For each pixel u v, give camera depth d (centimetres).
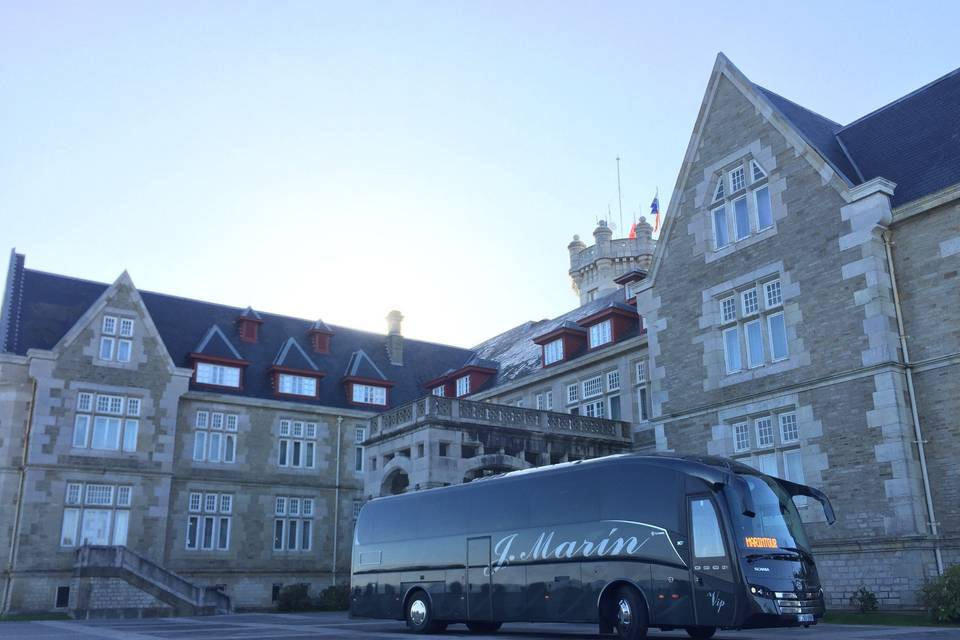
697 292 2377
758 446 2153
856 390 1931
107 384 3219
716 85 2411
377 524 2014
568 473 1594
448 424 2538
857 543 1867
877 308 1911
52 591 2947
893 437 1834
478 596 1695
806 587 1313
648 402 2880
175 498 3366
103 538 3106
